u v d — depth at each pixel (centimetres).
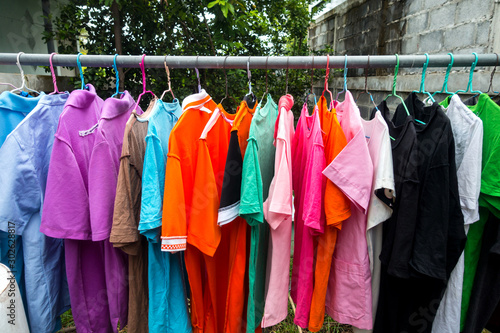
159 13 227
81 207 98
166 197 92
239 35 242
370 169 94
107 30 228
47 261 108
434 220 91
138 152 102
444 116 94
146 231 94
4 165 95
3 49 275
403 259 92
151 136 96
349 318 104
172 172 93
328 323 161
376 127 102
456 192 93
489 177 96
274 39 285
